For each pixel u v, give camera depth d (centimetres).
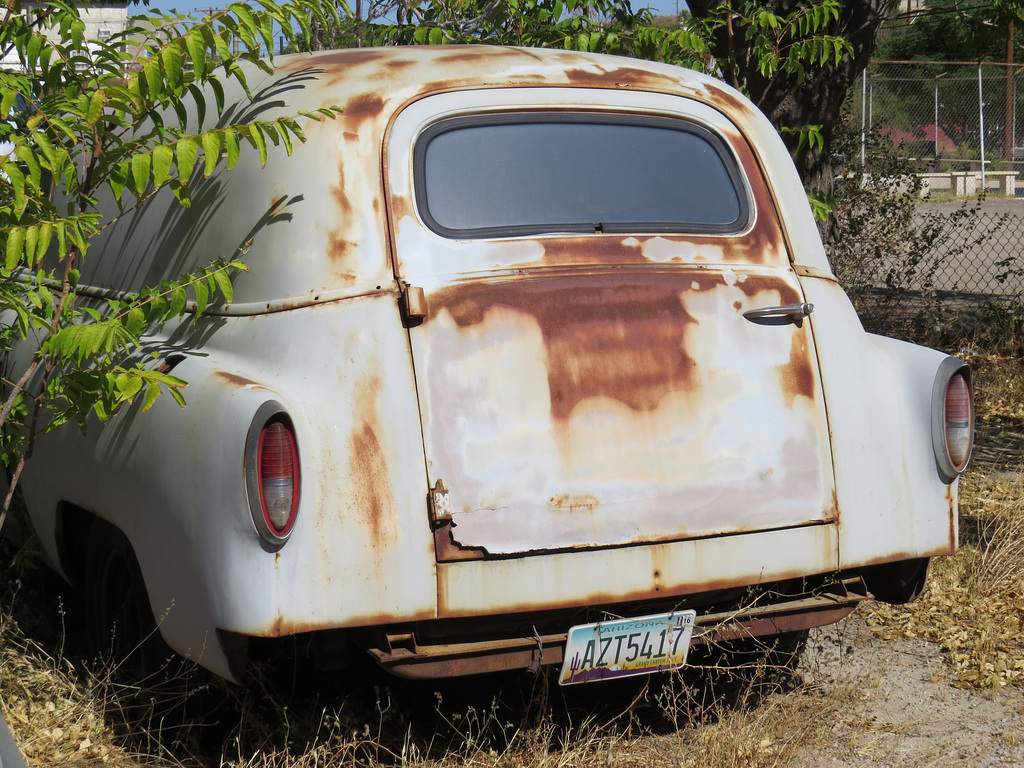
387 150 296
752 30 558
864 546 306
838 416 307
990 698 356
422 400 271
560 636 279
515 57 331
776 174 336
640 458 283
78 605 416
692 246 308
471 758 298
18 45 333
